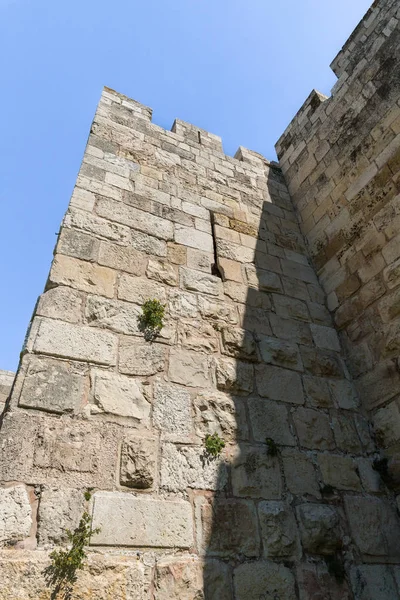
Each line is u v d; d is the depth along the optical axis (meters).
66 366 3.38
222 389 4.05
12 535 2.48
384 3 6.81
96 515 2.78
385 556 3.65
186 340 4.23
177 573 2.80
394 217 5.34
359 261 5.63
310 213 6.95
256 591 2.98
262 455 3.77
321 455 4.08
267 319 5.10
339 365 5.09
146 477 3.11
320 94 8.00
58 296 3.79
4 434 2.82
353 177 6.32
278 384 4.44
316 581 3.23
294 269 6.12
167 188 5.99
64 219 4.52
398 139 5.72
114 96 6.95
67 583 2.46
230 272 5.38
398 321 4.74
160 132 6.98
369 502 3.95
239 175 7.34
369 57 6.76
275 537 3.31
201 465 3.41
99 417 3.24
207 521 3.14
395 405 4.42
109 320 3.89
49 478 2.78
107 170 5.58
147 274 4.58
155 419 3.47
